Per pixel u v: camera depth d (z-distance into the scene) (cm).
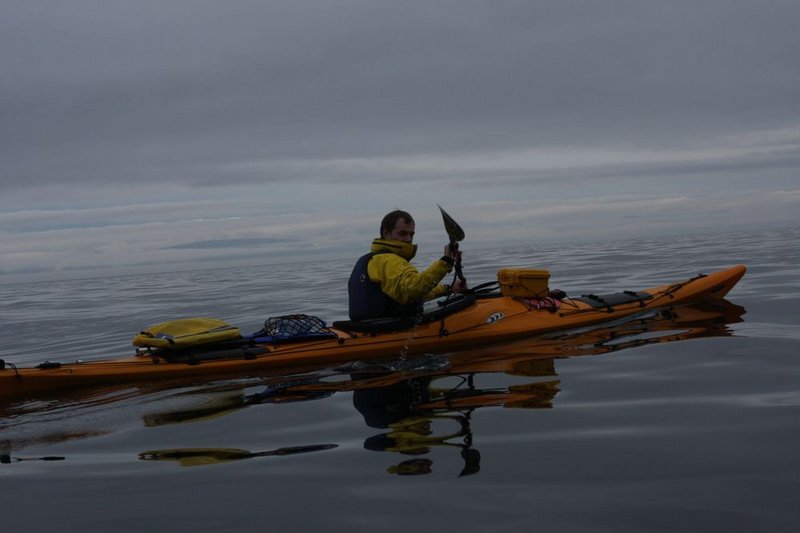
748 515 212
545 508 225
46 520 238
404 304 504
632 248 1991
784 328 514
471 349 500
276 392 408
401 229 499
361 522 223
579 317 562
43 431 354
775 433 282
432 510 228
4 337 858
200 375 463
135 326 853
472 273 1319
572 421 314
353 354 488
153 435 336
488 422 320
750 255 1302
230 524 227
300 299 1041
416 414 341
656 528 208
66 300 1462
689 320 562
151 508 243
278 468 275
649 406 332
